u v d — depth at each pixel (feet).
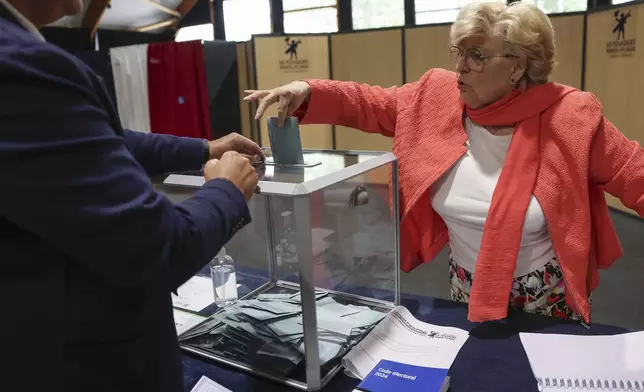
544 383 2.89
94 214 1.66
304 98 4.29
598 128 3.71
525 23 3.53
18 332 1.79
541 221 3.70
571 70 13.50
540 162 3.72
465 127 4.13
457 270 4.33
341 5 17.29
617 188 3.75
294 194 2.67
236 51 15.62
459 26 3.67
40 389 1.84
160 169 3.43
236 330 3.48
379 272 3.83
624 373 2.95
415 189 4.09
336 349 3.15
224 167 2.37
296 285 3.97
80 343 1.86
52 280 1.77
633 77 11.80
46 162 1.58
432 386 2.83
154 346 2.05
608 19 12.39
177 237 1.92
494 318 3.64
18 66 1.54
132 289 1.86
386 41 14.66
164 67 14.99
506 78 3.69
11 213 1.61
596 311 8.09
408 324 3.64
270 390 2.98
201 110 15.44
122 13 17.35
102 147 1.72
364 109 4.52
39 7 1.85
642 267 9.64
